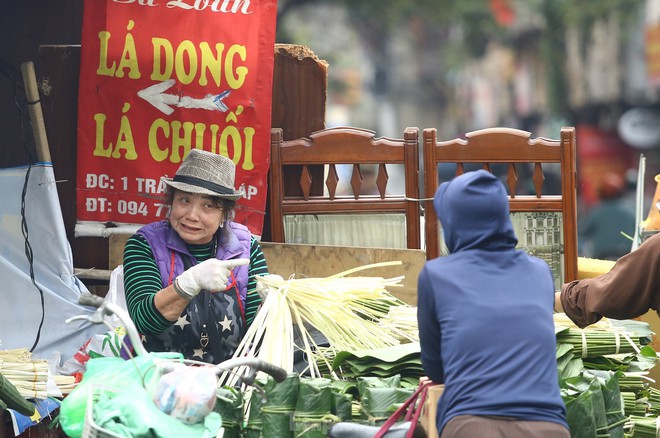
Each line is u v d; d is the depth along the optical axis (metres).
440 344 7.43
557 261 12.50
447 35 61.03
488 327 7.10
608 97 46.28
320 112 12.70
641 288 9.03
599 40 46.53
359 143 12.37
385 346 9.70
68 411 7.01
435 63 61.62
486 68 54.59
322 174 12.58
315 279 10.03
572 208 12.42
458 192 7.41
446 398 7.11
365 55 61.12
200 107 12.03
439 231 12.33
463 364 7.07
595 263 13.38
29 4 12.54
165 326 8.96
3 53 12.51
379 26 58.19
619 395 8.68
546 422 6.94
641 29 45.75
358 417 8.52
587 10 45.81
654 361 10.04
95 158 12.03
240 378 8.05
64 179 12.43
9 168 11.78
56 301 11.66
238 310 9.61
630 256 9.09
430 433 7.34
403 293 11.80
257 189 12.13
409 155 12.34
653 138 43.34
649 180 35.38
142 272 9.40
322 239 12.42
